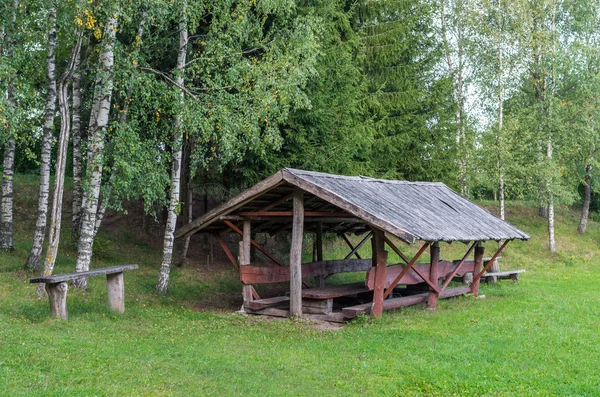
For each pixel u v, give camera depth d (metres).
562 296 16.08
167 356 8.61
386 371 8.21
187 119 13.46
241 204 12.76
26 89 11.46
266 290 17.89
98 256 16.83
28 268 13.83
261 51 16.00
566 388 7.52
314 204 14.05
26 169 24.88
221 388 7.29
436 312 13.18
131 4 12.04
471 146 28.66
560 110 27.67
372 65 23.95
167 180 13.37
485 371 8.20
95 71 12.30
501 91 27.75
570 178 29.31
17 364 7.34
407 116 24.08
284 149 17.03
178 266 18.02
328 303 12.75
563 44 29.75
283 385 7.55
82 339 8.99
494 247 28.19
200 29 16.12
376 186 14.08
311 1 17.77
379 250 12.25
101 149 12.34
